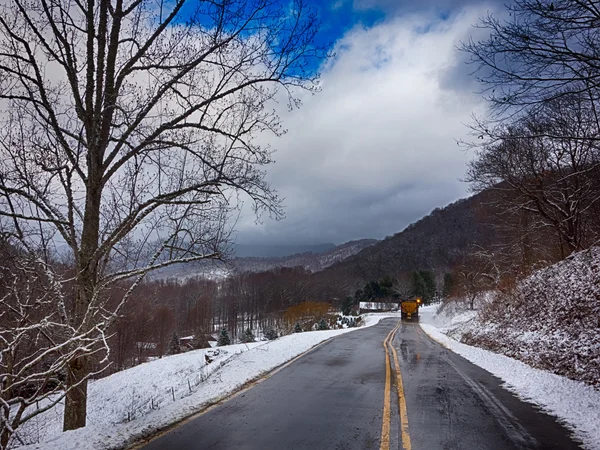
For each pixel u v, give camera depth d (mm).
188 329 59906
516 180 21578
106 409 16094
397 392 8805
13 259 6668
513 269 30000
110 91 7996
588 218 23047
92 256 7559
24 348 7090
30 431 10516
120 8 8062
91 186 7848
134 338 33531
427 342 21281
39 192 7551
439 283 105750
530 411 7324
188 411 7168
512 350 14773
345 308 86875
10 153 7473
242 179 8727
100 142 7902
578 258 18703
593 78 6742
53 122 7250
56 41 7617
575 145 18312
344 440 5652
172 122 8117
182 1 7938
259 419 6691
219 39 8406
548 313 15898
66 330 6832
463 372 11469
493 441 5680
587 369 9891
